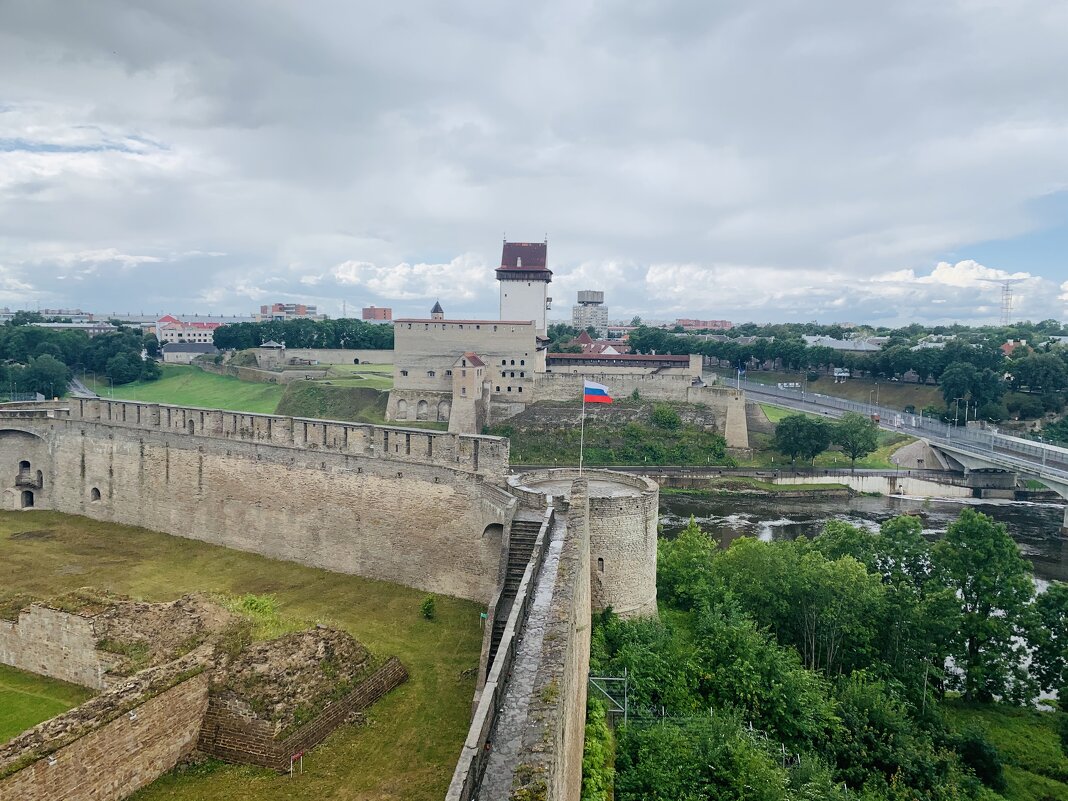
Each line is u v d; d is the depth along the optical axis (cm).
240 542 5559
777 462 13362
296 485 5278
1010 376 17012
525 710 1733
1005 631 4881
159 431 5941
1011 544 5019
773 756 3444
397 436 4856
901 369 18562
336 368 18750
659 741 3100
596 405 14188
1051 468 10719
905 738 3941
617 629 3875
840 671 4638
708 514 10769
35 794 2048
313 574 5066
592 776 2683
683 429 13700
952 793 3647
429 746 2802
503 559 3722
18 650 3316
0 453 6588
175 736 2562
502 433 13600
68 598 3331
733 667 3888
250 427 5466
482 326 14400
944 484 12438
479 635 4003
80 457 6475
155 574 4984
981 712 4841
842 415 14888
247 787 2475
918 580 5375
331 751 2709
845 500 11881
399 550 4881
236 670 2778
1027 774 4178
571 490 4003
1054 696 5281
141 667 2873
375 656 3403
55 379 15425
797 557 5256
